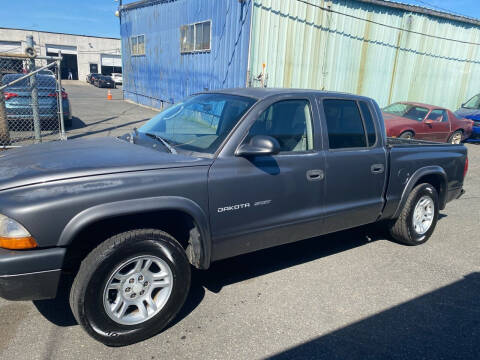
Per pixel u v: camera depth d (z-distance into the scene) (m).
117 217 2.53
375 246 4.46
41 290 2.27
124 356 2.47
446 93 16.95
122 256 2.41
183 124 3.42
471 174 8.82
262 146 2.75
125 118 14.26
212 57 13.53
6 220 2.16
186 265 2.73
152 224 2.78
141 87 20.47
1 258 2.14
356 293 3.38
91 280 2.33
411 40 14.81
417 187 4.30
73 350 2.51
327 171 3.42
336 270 3.80
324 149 3.44
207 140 3.01
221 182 2.79
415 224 4.43
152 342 2.62
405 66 15.12
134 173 2.50
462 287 3.57
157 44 17.75
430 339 2.78
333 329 2.85
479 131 12.93
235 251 3.04
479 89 17.98
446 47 15.92
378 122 3.94
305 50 12.51
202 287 3.38
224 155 2.86
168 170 2.61
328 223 3.56
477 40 16.77
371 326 2.90
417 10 14.30
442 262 4.11
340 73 13.56
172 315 2.72
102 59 53.91
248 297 3.24
